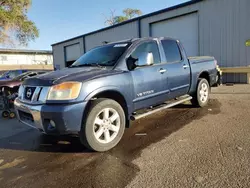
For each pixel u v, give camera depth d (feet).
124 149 11.28
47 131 10.35
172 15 45.98
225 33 38.09
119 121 11.74
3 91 22.29
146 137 12.81
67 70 12.46
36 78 11.31
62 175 9.05
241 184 7.63
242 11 35.53
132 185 8.00
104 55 13.82
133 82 12.42
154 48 14.62
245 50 35.83
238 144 10.94
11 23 74.74
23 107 11.21
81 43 73.92
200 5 41.09
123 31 57.88
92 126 10.63
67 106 9.81
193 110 18.35
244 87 30.78
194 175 8.37
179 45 16.94
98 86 10.71
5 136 14.92
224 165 8.97
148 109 14.12
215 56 39.93
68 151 11.53
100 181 8.41
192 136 12.46
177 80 15.74
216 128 13.56
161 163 9.51
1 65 133.90
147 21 51.31
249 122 14.38
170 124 14.98
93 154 10.93
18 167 10.03
